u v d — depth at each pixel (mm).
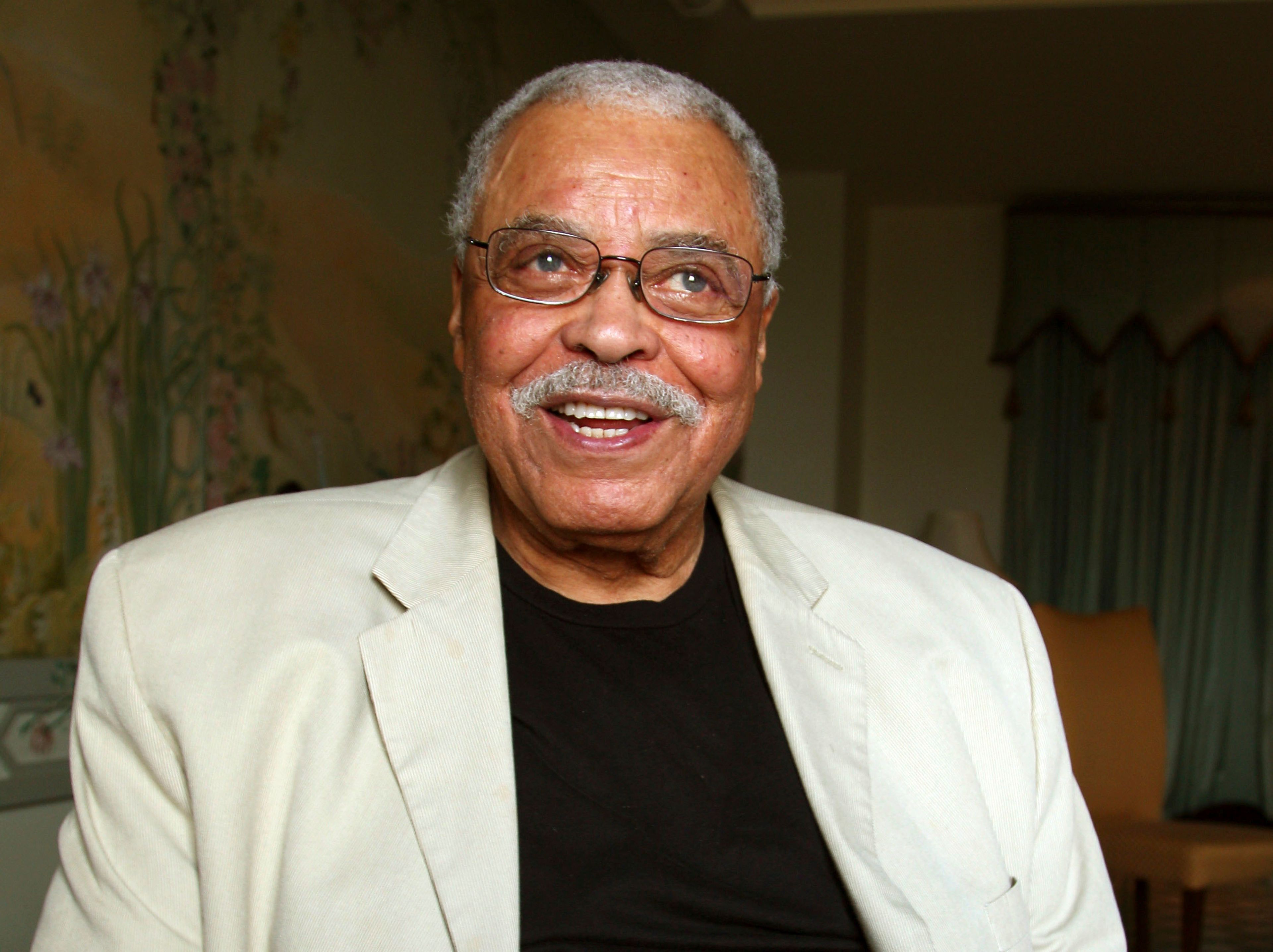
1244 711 5965
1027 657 1265
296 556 1070
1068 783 1230
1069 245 6297
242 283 2484
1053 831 1196
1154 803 3779
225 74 2447
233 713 973
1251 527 6008
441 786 971
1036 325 6320
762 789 1113
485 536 1116
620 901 1026
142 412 2203
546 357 1064
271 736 969
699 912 1046
